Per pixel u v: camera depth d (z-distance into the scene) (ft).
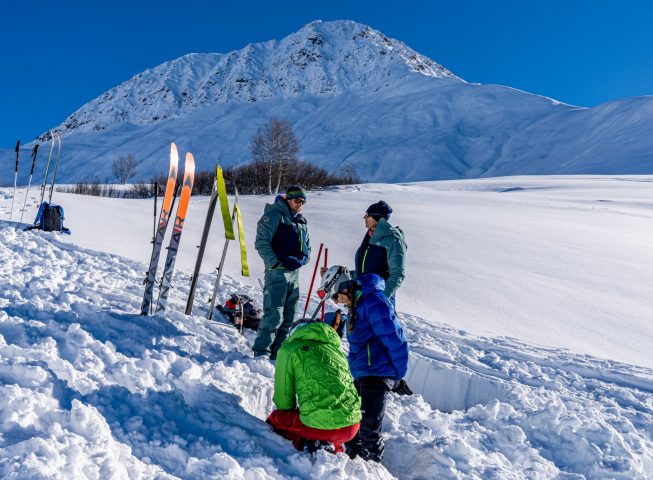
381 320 13.01
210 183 120.88
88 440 9.25
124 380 11.97
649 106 449.89
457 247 48.91
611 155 382.22
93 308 16.20
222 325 19.20
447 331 26.35
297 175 146.30
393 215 69.15
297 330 12.17
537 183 153.69
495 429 15.49
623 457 14.07
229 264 34.27
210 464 9.70
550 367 22.79
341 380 11.56
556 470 13.64
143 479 8.91
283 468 10.62
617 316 32.94
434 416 16.37
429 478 12.84
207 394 12.46
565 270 43.19
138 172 463.01
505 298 34.27
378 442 12.88
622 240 59.47
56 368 11.32
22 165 484.33
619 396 19.90
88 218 40.65
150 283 17.07
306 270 36.70
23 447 8.34
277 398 11.89
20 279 18.45
